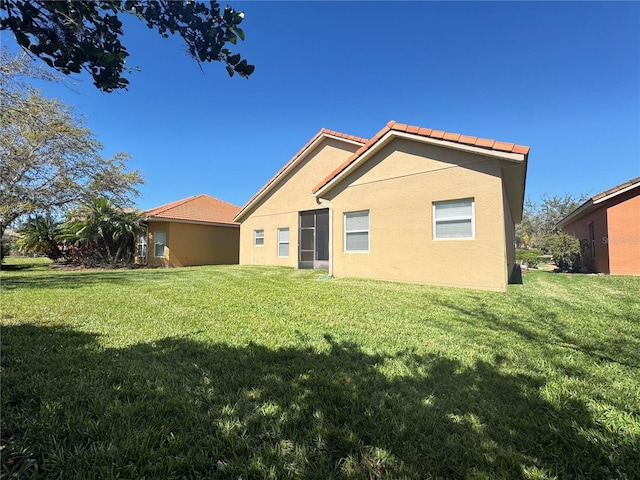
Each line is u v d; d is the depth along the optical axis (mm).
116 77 2027
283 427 2131
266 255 17203
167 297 6949
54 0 1672
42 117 11891
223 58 2111
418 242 8930
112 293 7500
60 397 2475
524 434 2043
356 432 2059
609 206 11688
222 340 3957
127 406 2340
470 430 2084
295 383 2771
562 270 15055
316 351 3561
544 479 1678
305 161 15562
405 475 1700
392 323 4738
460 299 6516
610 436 2016
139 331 4340
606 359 3350
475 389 2654
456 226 8375
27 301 6461
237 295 7168
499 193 7684
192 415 2258
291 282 9406
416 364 3188
